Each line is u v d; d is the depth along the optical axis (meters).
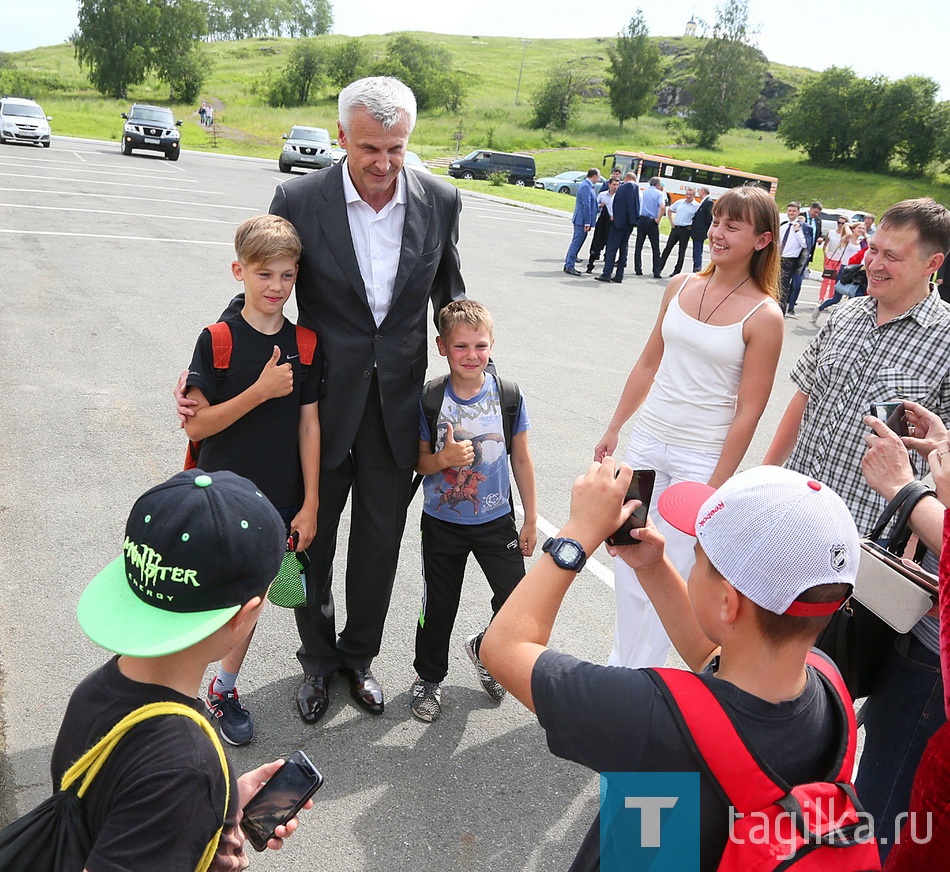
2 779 2.56
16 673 3.04
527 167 36.34
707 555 1.28
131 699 1.23
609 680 1.27
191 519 1.24
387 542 2.94
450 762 2.87
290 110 64.00
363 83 2.48
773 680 1.24
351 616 3.03
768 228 2.73
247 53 106.19
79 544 3.96
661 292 13.55
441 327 2.84
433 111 74.38
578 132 72.19
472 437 2.87
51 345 6.74
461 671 3.41
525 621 1.38
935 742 1.48
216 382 2.56
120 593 1.30
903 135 62.06
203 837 1.17
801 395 2.95
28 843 1.17
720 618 1.28
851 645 2.14
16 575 3.65
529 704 1.33
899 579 1.92
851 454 2.65
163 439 5.26
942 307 2.54
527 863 2.48
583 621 3.88
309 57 72.12
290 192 2.71
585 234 13.80
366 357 2.74
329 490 2.85
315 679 3.06
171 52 65.94
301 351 2.65
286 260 2.49
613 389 7.59
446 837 2.54
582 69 104.69
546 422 6.51
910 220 2.46
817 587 1.19
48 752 2.70
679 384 2.95
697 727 1.20
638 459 3.08
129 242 11.27
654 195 14.91
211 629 1.24
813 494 1.23
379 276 2.75
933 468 1.93
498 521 2.96
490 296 11.13
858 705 3.24
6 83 58.75
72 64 102.56
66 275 9.04
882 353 2.59
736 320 2.80
